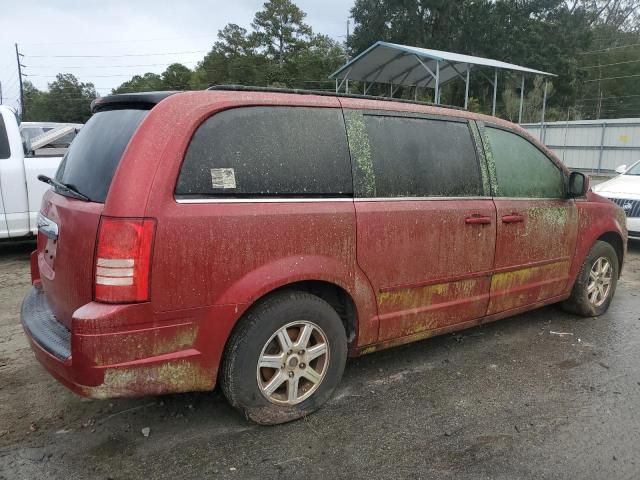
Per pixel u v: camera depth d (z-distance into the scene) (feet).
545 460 9.21
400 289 11.25
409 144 11.53
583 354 13.83
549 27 147.64
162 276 8.29
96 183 8.85
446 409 10.89
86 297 8.41
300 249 9.64
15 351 13.55
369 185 10.69
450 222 11.91
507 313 13.93
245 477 8.61
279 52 200.75
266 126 9.52
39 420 10.25
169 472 8.71
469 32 139.03
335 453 9.30
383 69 73.15
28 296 11.19
